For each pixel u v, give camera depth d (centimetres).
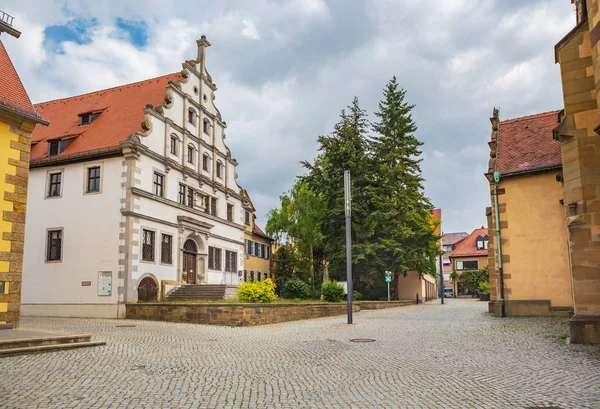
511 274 2245
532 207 2247
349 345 1405
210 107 3684
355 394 802
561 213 2202
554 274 2186
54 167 2938
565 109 1428
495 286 2683
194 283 3356
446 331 1697
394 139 4797
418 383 878
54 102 3738
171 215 3077
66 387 841
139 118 3069
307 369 1038
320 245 4700
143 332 1772
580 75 1420
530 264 2222
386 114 4862
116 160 2786
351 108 4550
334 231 4347
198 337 1648
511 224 2270
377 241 4312
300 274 5088
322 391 827
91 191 2816
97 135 3031
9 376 925
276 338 1616
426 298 6150
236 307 2095
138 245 2747
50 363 1073
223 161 3831
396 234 4200
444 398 765
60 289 2777
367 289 4472
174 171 3147
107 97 3547
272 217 4719
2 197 1598
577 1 1666
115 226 2717
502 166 2353
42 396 773
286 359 1175
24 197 1664
